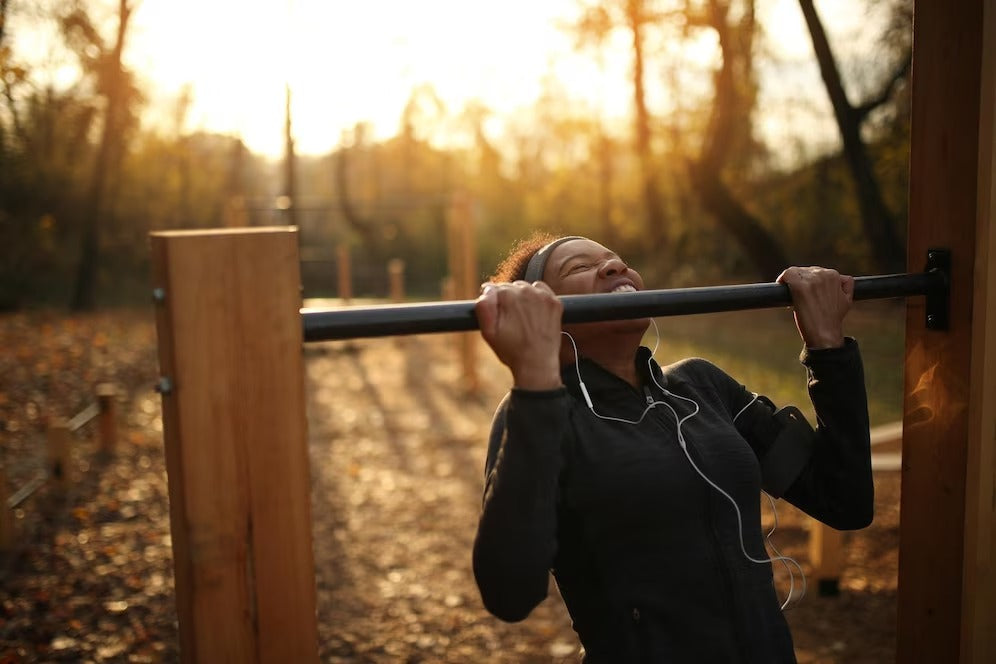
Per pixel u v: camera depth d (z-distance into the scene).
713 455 1.39
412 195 32.31
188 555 1.04
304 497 1.08
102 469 6.70
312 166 33.44
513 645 3.90
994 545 1.63
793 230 13.80
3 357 11.70
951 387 1.65
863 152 9.00
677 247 17.61
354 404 10.29
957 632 1.66
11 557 4.85
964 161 1.61
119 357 12.53
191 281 1.03
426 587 4.59
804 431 1.57
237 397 1.05
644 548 1.32
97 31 15.65
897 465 4.40
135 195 23.11
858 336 10.79
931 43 1.66
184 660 1.07
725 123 11.92
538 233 1.77
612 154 24.92
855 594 4.02
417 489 6.49
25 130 16.34
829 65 8.80
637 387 1.49
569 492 1.33
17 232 18.36
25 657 3.74
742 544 1.37
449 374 12.35
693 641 1.29
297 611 1.08
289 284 1.07
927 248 1.69
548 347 1.20
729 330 14.42
